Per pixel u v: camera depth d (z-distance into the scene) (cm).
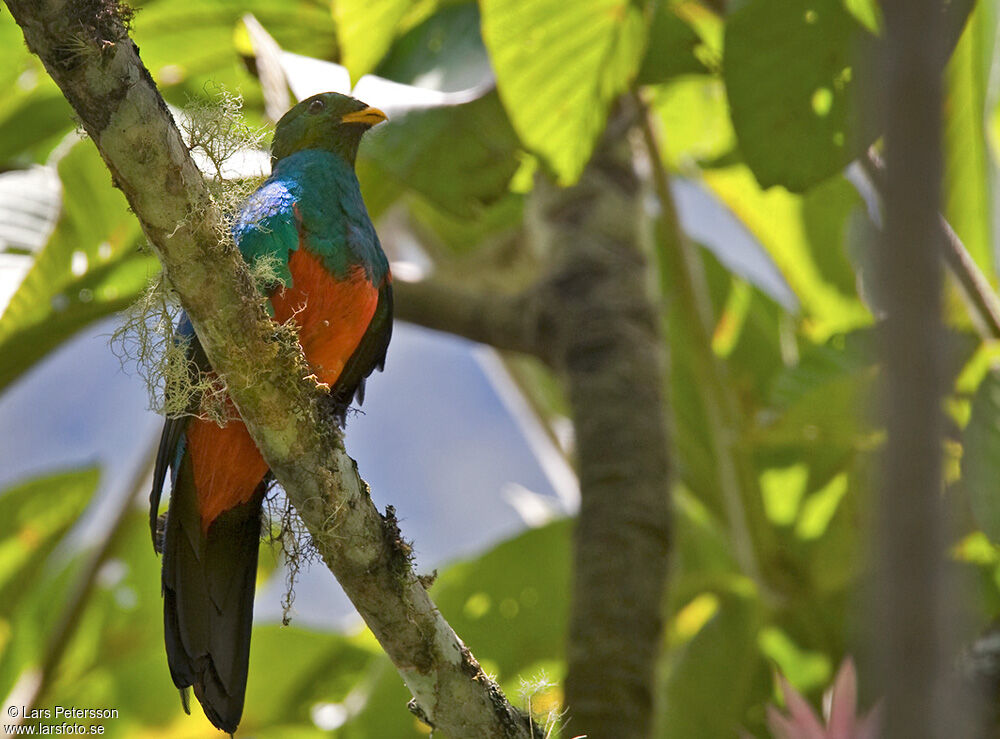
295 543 585
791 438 905
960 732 213
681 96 1098
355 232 721
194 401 630
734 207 1146
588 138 812
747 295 1103
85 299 894
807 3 730
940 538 215
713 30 880
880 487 222
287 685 1111
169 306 573
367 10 727
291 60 839
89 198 862
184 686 632
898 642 214
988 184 977
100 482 1115
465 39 891
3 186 894
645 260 991
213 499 651
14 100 941
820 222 1111
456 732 579
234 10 920
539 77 781
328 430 556
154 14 909
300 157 758
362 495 565
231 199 641
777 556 952
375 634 574
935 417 219
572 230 993
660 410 897
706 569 1026
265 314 532
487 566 1014
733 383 1044
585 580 816
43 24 447
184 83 972
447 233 1234
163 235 496
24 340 895
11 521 1102
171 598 645
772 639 968
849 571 939
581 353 918
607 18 762
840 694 452
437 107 816
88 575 1027
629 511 834
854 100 704
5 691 1145
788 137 775
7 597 1128
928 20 231
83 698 1136
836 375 891
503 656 1016
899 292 225
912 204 226
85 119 468
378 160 823
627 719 764
